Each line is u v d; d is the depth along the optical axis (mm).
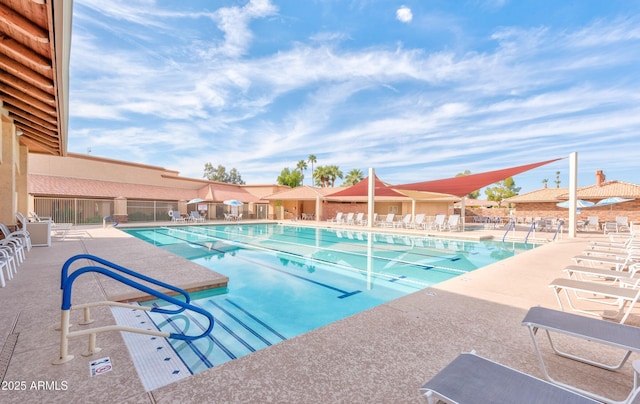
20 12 3592
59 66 4625
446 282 5656
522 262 7801
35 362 2570
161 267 6895
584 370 2621
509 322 3648
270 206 34469
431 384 1705
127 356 2699
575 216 14852
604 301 4512
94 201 22328
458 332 3342
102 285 5180
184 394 2172
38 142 12219
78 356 2676
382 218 26875
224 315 5188
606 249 9094
